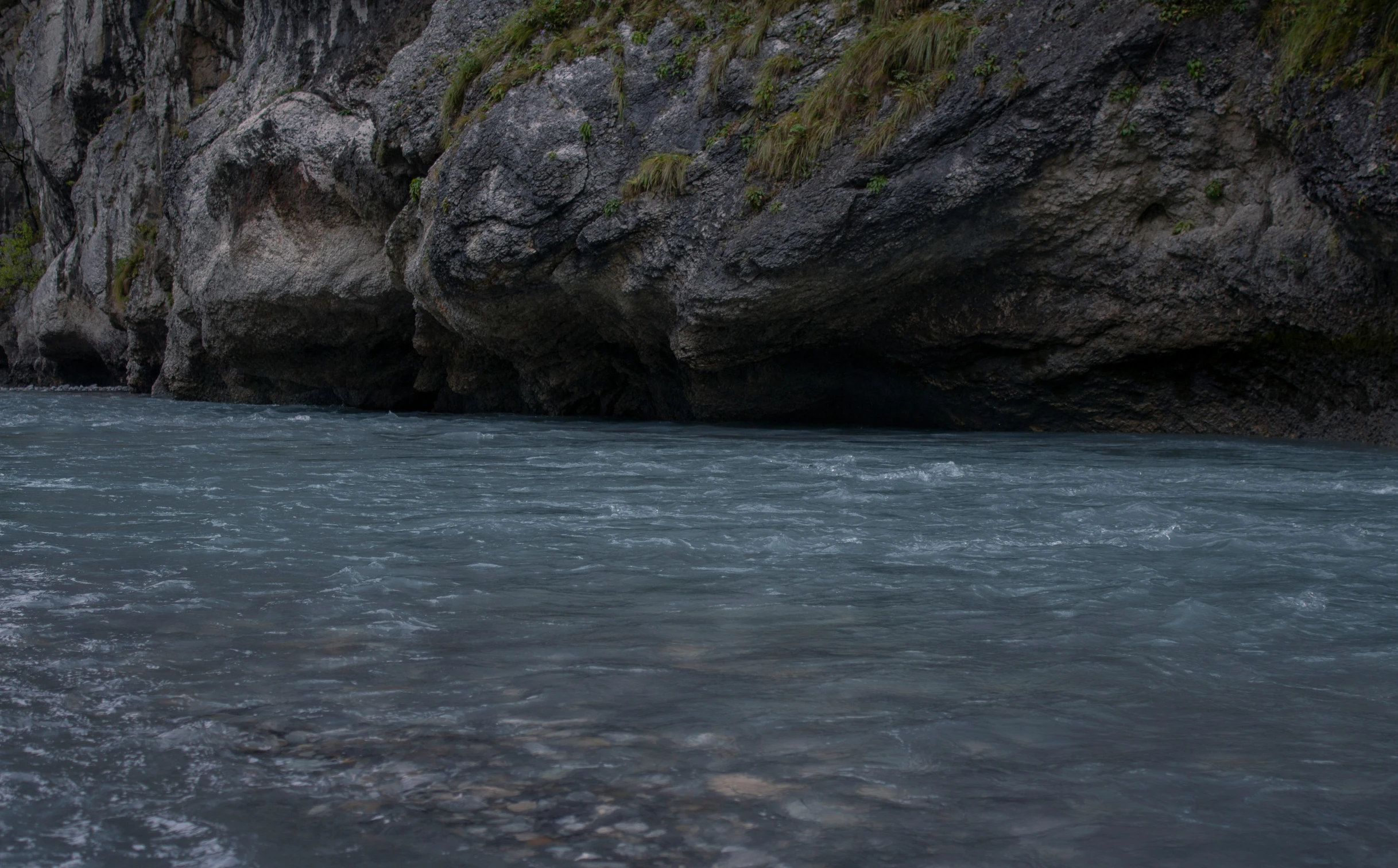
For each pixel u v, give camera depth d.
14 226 32.00
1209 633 3.04
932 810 1.88
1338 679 2.63
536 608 3.31
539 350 14.03
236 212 17.30
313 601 3.38
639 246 12.09
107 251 24.39
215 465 7.48
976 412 11.93
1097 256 10.52
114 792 1.93
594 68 12.69
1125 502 5.58
